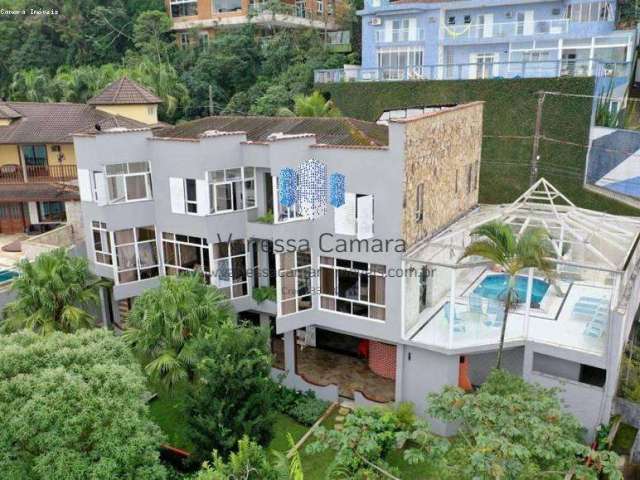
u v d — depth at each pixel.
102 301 29.73
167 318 21.06
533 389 17.36
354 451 14.63
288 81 57.03
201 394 18.55
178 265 27.64
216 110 59.16
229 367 18.17
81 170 27.75
